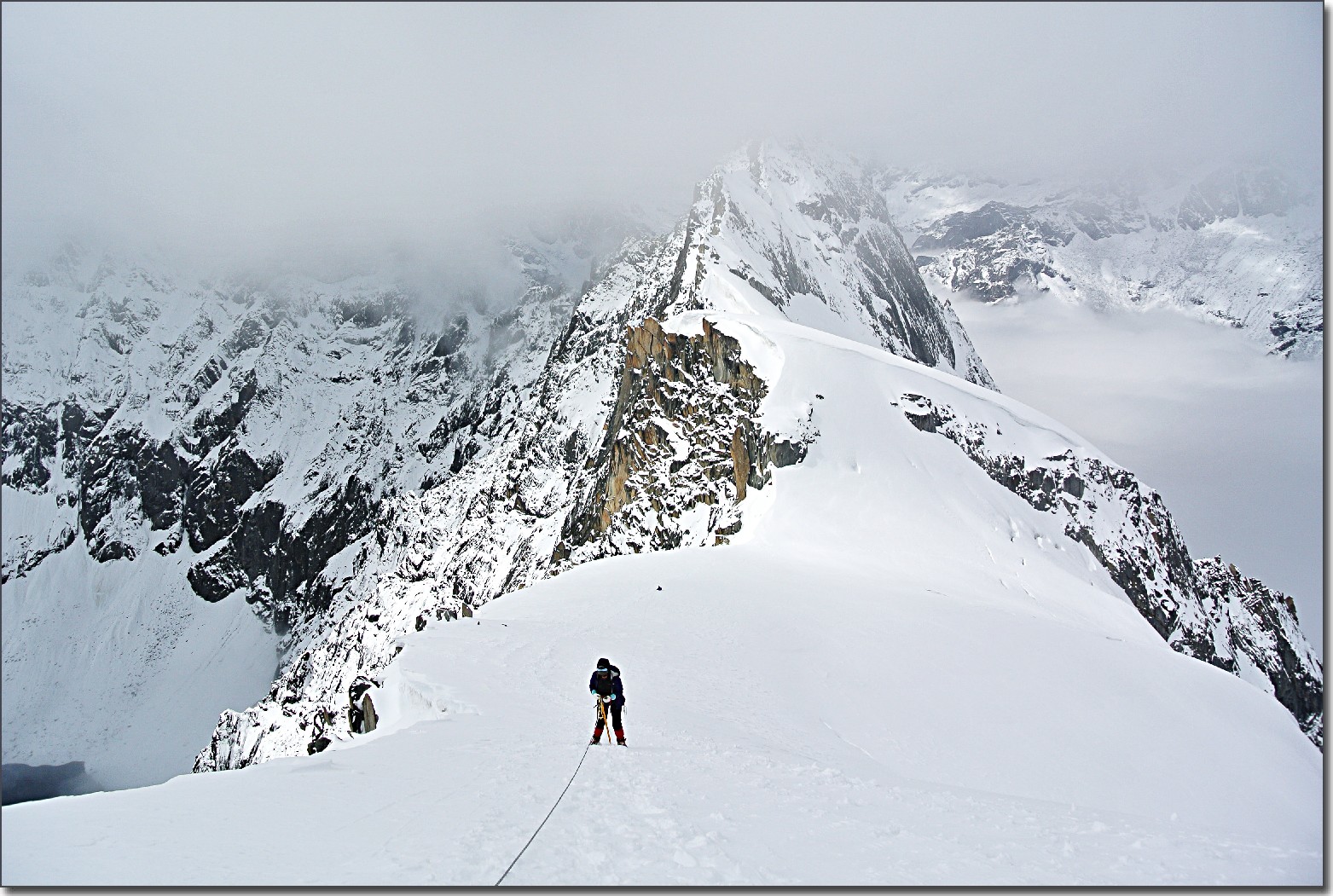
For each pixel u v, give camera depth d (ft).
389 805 43.37
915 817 47.01
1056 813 50.52
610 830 39.27
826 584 200.64
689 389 376.07
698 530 325.83
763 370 353.51
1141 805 109.70
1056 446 373.81
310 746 149.69
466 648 131.03
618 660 130.21
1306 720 423.23
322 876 31.37
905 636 156.87
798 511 283.18
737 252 586.45
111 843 33.94
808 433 313.53
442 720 81.97
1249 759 131.64
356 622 599.16
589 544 379.35
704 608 169.17
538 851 35.27
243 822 38.65
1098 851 39.93
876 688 131.64
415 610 521.24
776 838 39.75
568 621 160.66
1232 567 462.60
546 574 421.59
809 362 345.72
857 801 51.08
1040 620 182.91
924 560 269.85
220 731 441.68
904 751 111.75
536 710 89.66
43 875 30.09
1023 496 346.13
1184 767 121.19
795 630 156.15
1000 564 283.18
